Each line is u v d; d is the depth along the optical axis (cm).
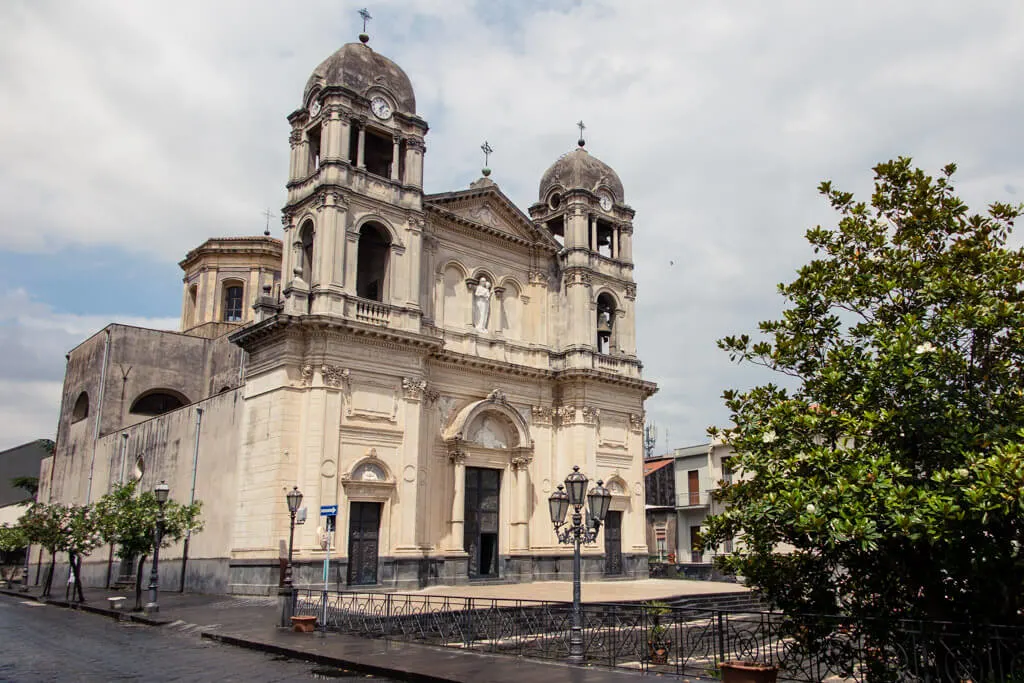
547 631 2177
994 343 1425
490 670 1684
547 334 4509
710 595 3338
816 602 1516
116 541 3222
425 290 3975
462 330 4138
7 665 1812
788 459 1427
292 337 3400
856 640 1438
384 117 3850
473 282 4212
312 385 3369
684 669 1769
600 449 4409
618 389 4559
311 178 3738
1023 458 1149
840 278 1594
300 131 3872
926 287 1456
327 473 3306
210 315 5319
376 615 2416
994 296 1424
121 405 4872
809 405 1510
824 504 1296
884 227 1620
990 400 1395
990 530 1277
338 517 3309
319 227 3578
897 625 1373
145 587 4238
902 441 1395
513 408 4116
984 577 1316
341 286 3516
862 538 1224
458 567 3750
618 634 2173
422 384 3688
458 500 3819
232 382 4784
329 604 2770
